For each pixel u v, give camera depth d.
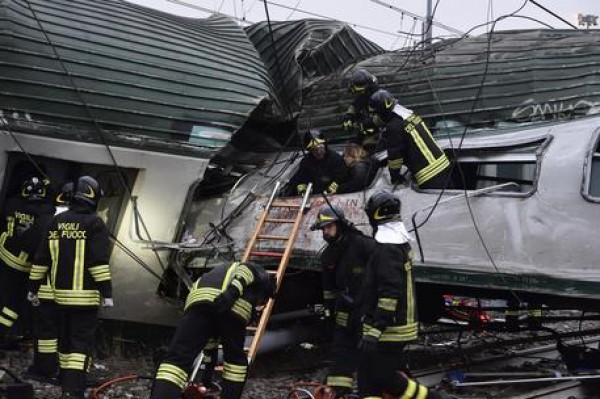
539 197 6.87
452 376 7.54
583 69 7.43
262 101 9.25
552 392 7.02
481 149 7.64
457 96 8.10
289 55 10.53
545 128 7.28
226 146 9.82
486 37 8.84
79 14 8.88
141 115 8.53
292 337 8.55
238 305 5.64
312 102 9.67
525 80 7.71
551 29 8.62
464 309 8.86
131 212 8.70
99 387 6.52
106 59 8.58
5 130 8.02
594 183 6.76
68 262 6.41
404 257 5.23
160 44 9.05
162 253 8.84
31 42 8.25
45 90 8.19
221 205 8.98
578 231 6.63
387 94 7.44
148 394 7.07
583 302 7.43
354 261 5.89
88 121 8.31
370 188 7.91
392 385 5.22
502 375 7.46
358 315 5.73
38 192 7.97
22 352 8.44
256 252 7.77
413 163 7.38
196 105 8.82
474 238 7.06
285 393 7.39
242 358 5.77
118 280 8.80
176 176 8.71
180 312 9.01
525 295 7.74
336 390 5.98
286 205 8.13
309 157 8.29
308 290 8.65
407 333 5.24
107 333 8.88
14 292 7.96
